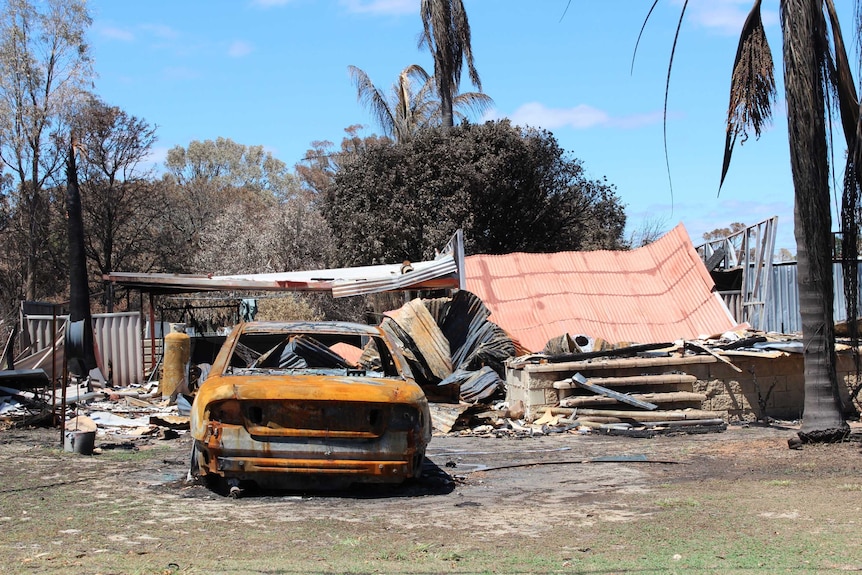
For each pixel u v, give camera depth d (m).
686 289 18.53
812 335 9.91
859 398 13.45
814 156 9.48
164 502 6.39
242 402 6.48
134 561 4.53
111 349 19.22
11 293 42.50
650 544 5.21
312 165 62.22
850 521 5.78
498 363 15.84
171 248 47.47
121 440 10.29
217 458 6.48
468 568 4.58
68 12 38.59
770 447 9.98
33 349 17.92
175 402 14.71
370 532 5.55
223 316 26.92
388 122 38.69
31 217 39.72
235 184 80.62
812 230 9.72
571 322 18.06
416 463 6.85
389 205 33.28
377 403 6.57
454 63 34.75
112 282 17.86
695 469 8.61
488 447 10.73
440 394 13.56
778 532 5.49
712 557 4.85
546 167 35.38
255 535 5.34
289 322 8.33
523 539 5.38
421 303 15.15
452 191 33.31
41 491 6.68
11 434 10.14
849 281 9.68
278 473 6.50
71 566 4.37
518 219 35.25
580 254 19.88
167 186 52.12
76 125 39.41
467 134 34.09
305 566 4.52
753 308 19.66
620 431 11.91
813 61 9.31
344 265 34.62
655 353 13.58
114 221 43.22
